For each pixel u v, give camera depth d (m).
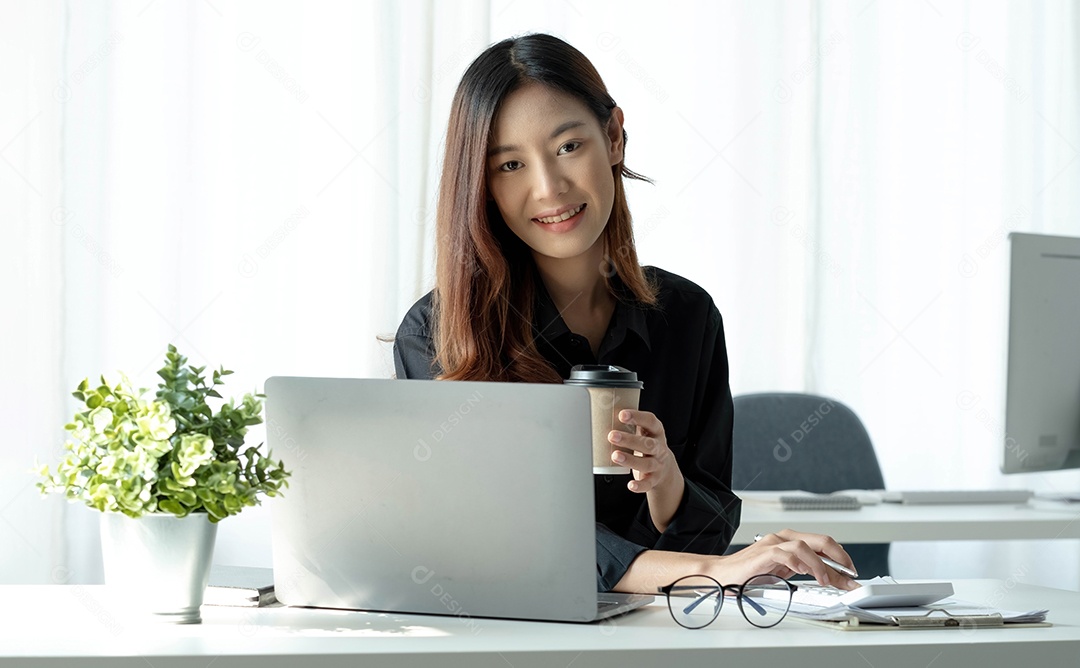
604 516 1.60
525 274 1.59
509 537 1.09
